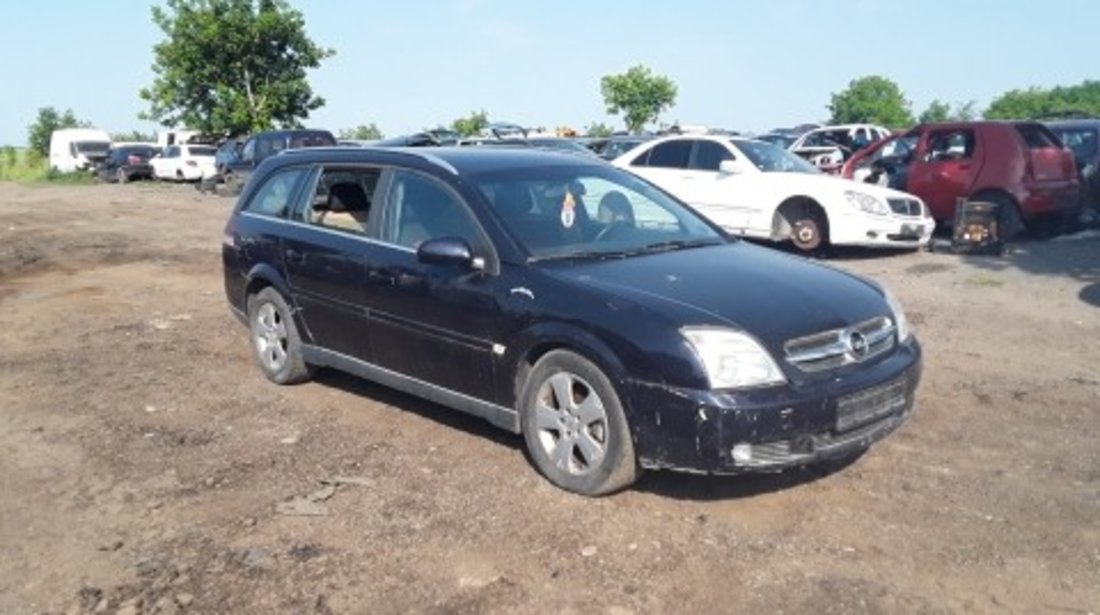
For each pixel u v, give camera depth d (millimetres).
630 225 5531
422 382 5426
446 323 5129
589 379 4484
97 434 5684
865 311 4621
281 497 4699
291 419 5887
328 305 5992
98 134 44094
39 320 9086
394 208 5641
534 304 4688
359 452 5281
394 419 5824
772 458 4156
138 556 4137
